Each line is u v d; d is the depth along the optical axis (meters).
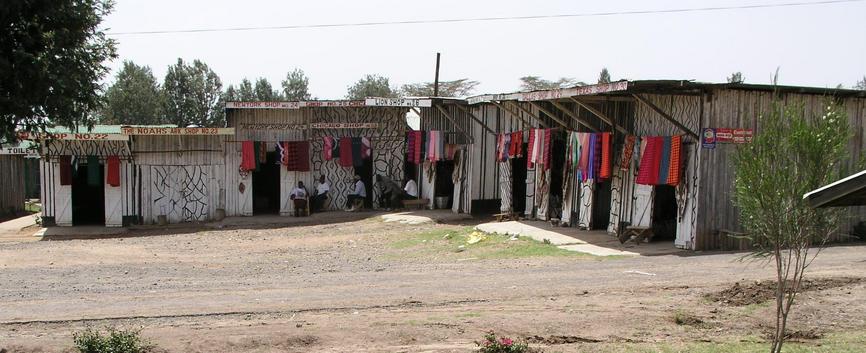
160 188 25.78
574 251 16.12
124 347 7.99
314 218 26.28
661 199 17.69
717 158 15.46
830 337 8.26
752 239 7.88
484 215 25.14
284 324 9.35
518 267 14.39
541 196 21.86
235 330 8.99
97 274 15.00
